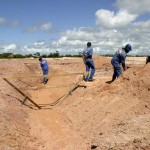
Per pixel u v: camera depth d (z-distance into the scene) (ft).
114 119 35.81
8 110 41.11
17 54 177.06
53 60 135.23
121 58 50.57
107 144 27.78
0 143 30.63
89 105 44.21
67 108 47.91
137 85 42.86
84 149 31.35
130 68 48.91
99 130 34.58
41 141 34.86
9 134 33.40
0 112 38.37
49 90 65.41
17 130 35.68
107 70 94.27
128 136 28.30
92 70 57.77
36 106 51.16
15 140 32.71
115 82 47.32
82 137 34.99
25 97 51.06
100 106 41.81
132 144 26.71
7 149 29.81
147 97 38.93
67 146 33.30
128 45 50.55
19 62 120.47
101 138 29.91
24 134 35.70
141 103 37.78
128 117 34.58
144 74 44.24
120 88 44.55
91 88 51.29
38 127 39.81
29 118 43.80
